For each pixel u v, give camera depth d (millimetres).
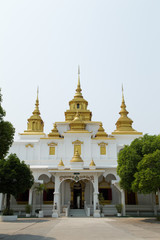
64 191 46531
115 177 45844
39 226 21656
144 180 26422
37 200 46719
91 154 48969
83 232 16750
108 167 44125
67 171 38062
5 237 14430
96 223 25047
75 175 38406
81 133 49625
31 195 40000
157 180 25969
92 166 38969
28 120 59594
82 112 58906
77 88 65125
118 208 39062
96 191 37594
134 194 47562
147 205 44125
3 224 23766
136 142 31938
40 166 45812
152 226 21406
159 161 26922
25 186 30875
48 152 49594
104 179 47656
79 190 47156
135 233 16016
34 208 40938
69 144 49125
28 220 29719
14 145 51188
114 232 16656
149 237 13984
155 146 29766
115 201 46312
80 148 48844
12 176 29719
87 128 55750
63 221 28125
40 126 59562
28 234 15844
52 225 22672
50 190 47500
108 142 50094
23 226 21609
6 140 21109
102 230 18062
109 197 46531
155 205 42562
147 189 26984
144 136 32750
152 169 26672
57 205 37250
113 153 49312
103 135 53250
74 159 40312
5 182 29688
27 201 46062
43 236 14750
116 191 46781
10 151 50719
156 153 27094
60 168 38906
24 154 50562
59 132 55406
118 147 50688
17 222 26500
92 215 39781
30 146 51062
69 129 55719
